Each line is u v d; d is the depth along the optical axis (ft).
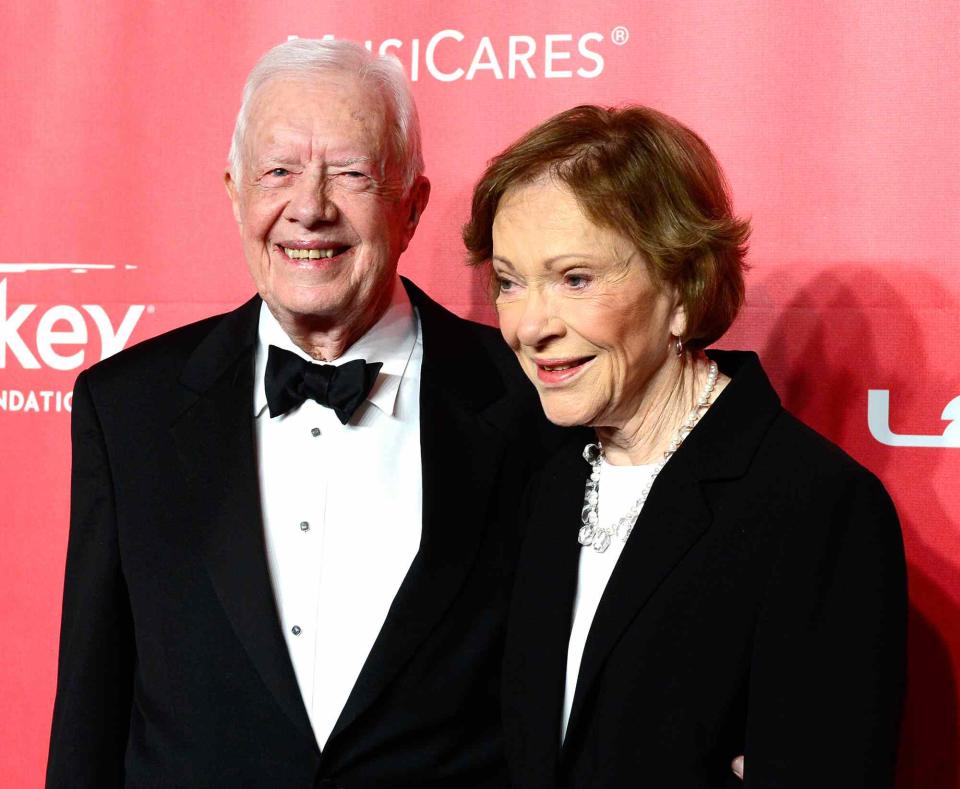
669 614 3.84
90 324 6.57
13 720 6.66
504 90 6.16
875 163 5.77
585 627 4.16
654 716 3.79
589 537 4.25
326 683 4.68
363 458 4.98
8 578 6.66
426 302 5.42
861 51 5.78
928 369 5.74
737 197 5.92
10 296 6.66
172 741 4.63
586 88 6.07
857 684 3.61
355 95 4.73
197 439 4.83
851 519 3.72
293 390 4.87
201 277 6.46
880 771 3.58
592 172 3.83
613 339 3.92
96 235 6.56
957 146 5.68
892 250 5.77
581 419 4.06
